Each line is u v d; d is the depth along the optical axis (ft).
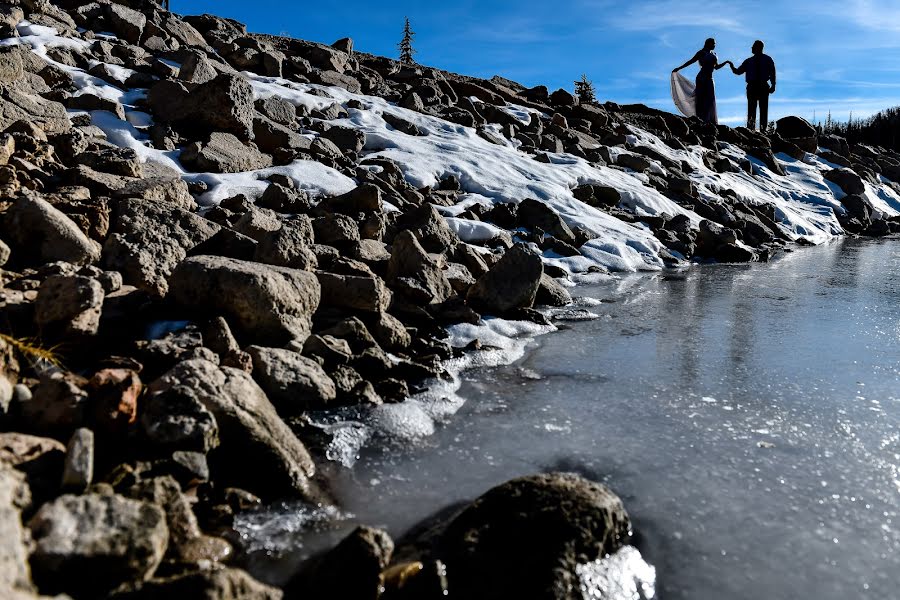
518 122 50.85
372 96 47.65
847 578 9.37
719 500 11.29
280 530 10.14
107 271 15.74
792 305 25.52
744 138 69.46
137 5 44.78
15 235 16.11
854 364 18.34
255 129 31.83
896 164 85.20
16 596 6.59
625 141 56.54
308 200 27.07
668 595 9.05
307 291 16.63
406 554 9.59
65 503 8.11
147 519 8.27
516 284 22.25
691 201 46.32
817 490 11.63
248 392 12.05
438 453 12.87
